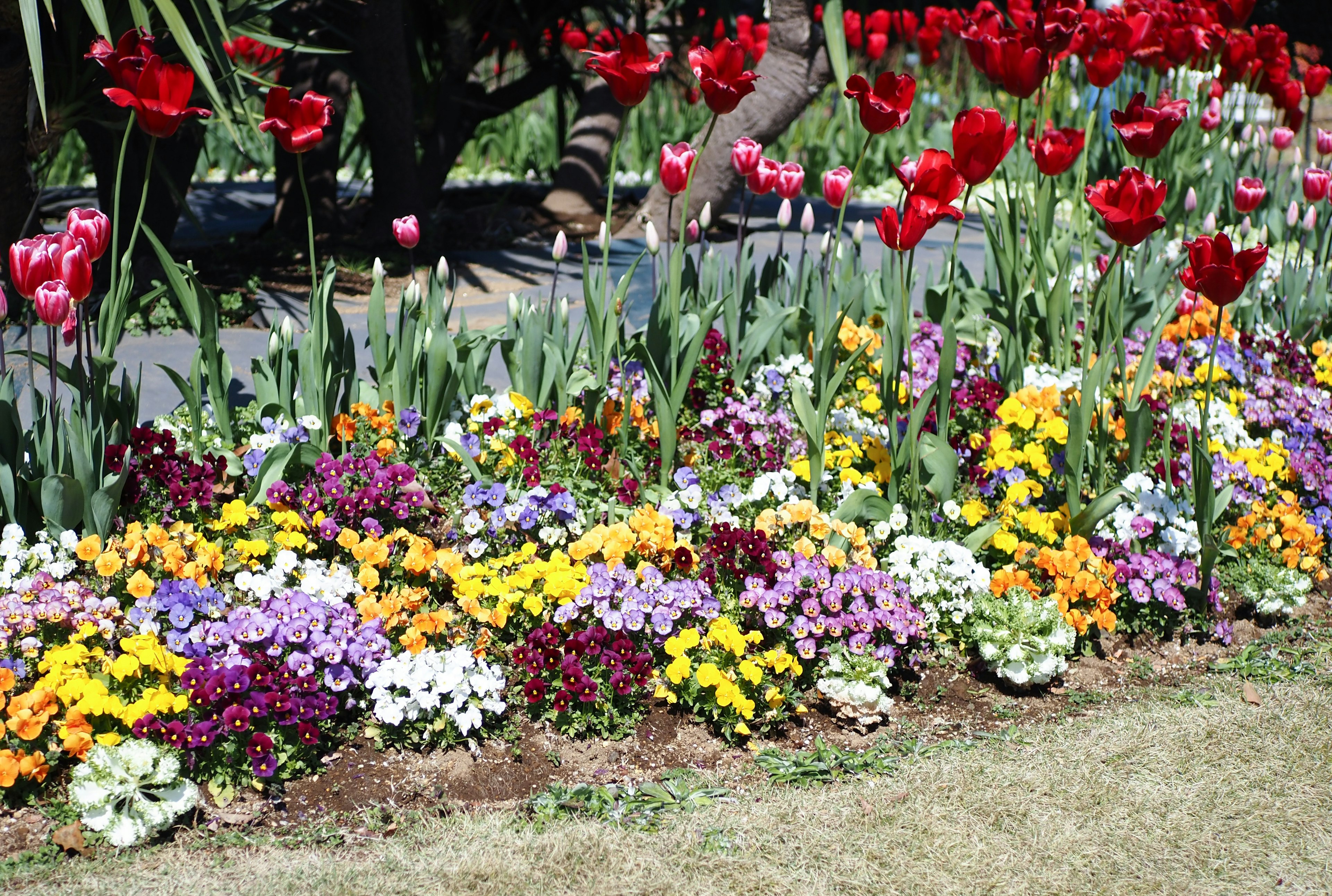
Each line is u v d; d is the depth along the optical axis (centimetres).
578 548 347
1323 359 550
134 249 657
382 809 284
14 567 309
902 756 317
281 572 327
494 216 902
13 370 335
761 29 994
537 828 276
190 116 340
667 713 329
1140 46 635
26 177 543
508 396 418
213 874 253
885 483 416
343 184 1195
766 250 816
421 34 945
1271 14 1405
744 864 264
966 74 1515
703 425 445
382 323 411
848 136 1160
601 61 378
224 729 282
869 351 485
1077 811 289
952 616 366
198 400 374
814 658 343
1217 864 270
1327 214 639
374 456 380
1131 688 362
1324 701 348
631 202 990
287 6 756
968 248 835
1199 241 362
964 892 258
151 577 329
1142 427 406
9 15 482
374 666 305
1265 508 435
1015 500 402
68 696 277
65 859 257
